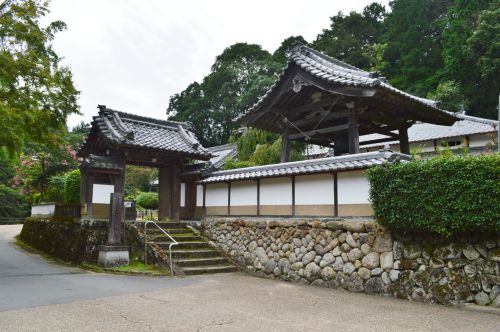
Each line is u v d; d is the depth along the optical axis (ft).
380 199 25.94
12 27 34.81
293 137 43.32
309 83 36.65
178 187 46.29
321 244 30.55
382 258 26.58
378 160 28.07
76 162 81.41
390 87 33.58
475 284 22.35
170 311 20.75
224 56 152.05
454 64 107.34
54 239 47.91
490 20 97.45
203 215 45.27
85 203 39.99
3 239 64.90
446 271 23.59
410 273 25.08
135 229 39.09
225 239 39.70
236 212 41.14
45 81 36.22
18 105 34.96
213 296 25.02
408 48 135.23
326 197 32.58
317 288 29.19
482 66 96.99
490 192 21.21
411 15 137.59
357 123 35.86
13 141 32.65
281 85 39.45
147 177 113.19
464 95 105.60
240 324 18.43
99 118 43.55
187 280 31.01
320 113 39.45
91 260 37.91
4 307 21.36
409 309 22.15
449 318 20.03
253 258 36.17
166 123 50.37
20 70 34.73
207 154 46.01
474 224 21.59
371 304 23.47
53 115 38.17
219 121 141.90
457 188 22.35
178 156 45.37
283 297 25.29
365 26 149.18
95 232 38.86
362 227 27.84
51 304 22.18
